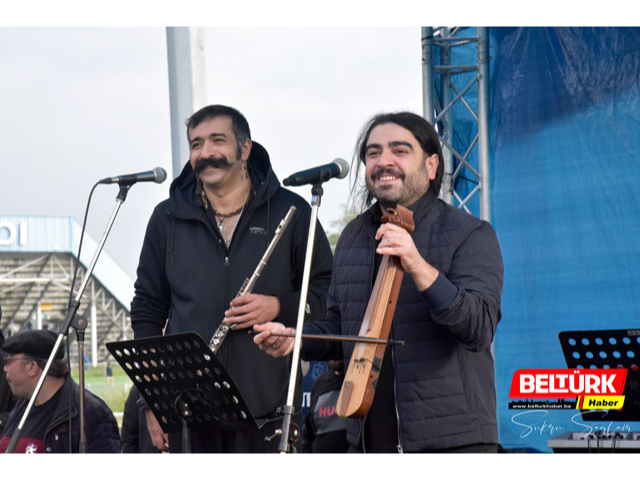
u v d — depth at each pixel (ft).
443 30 19.81
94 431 13.65
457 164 19.63
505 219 18.35
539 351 17.74
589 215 17.12
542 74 17.84
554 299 17.58
